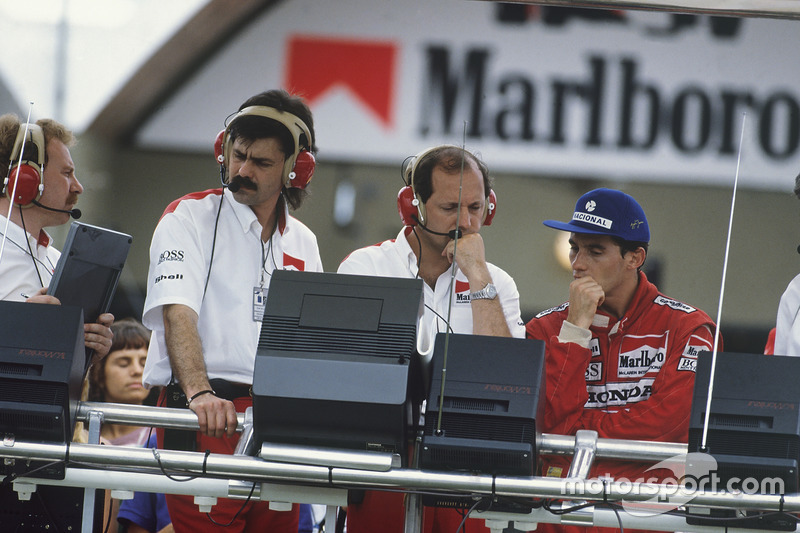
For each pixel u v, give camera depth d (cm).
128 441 1322
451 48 1919
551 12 1919
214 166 1897
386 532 973
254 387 790
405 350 796
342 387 785
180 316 975
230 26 1884
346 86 1914
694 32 1920
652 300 1073
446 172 1048
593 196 1076
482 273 1041
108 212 1880
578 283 1038
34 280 1068
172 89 1883
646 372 1049
